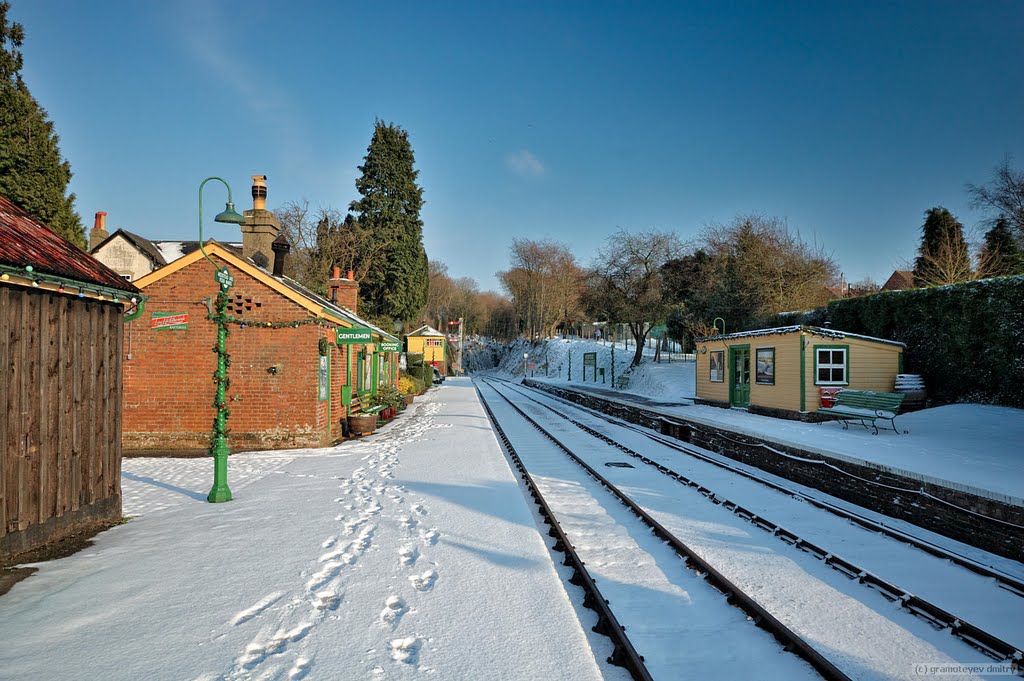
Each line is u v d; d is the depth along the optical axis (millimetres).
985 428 13203
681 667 4043
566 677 3582
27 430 5844
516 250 75125
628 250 37062
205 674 3580
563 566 5809
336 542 6188
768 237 31953
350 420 15273
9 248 5762
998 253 27625
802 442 11484
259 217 16875
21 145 21969
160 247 40781
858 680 3945
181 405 13023
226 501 8070
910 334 18422
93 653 3840
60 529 6281
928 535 7617
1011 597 5391
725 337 21109
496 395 36500
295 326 13102
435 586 4996
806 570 5941
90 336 6816
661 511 8148
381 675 3576
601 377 42375
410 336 66125
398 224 42812
